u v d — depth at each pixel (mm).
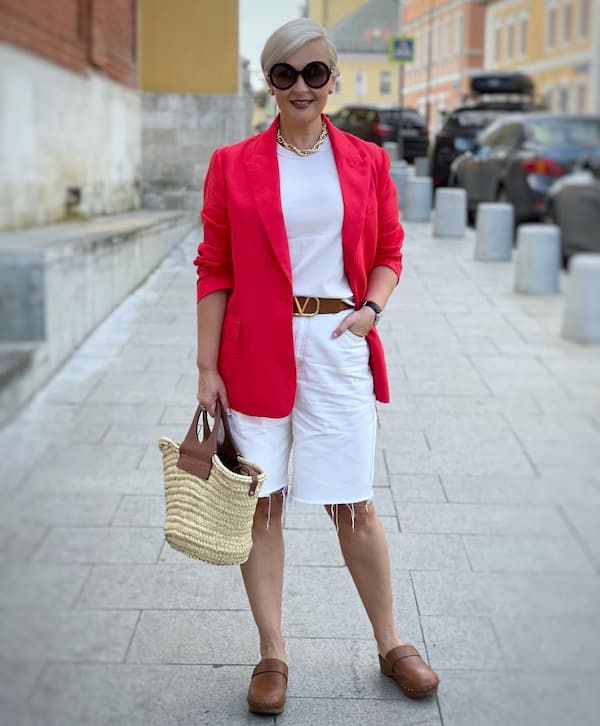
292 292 2201
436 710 2295
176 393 3877
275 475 2336
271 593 2410
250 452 2303
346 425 2277
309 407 2271
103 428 3031
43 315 1662
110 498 3057
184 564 2889
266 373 2238
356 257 2205
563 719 1837
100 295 2648
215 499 2209
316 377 2244
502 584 2115
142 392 3812
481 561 2480
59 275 1735
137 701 2256
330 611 2719
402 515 3166
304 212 2178
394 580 2795
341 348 2236
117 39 2982
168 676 2396
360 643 2576
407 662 2359
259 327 2219
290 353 2225
